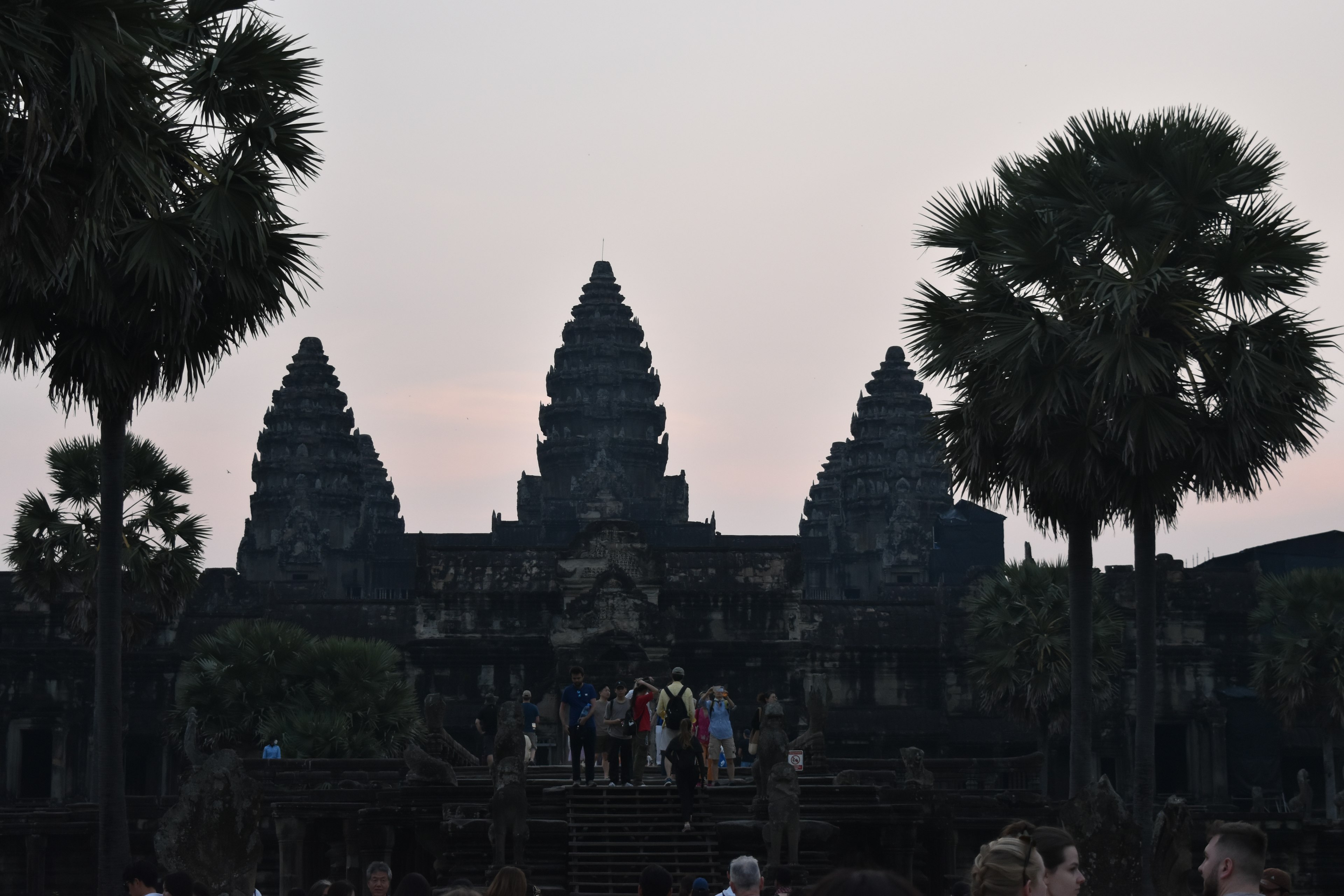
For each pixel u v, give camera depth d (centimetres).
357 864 3831
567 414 17912
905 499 14825
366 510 17712
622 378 18075
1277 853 4738
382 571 15425
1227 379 2928
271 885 4388
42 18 1459
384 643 5834
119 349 2558
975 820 4038
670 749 3120
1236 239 2980
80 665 7175
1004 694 5878
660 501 17775
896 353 15738
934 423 3191
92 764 7125
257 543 14700
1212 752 7225
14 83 1455
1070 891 810
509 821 2944
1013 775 4703
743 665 7188
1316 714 6122
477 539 15950
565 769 4028
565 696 3331
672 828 3141
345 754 5359
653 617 7050
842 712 7356
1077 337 2967
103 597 2861
